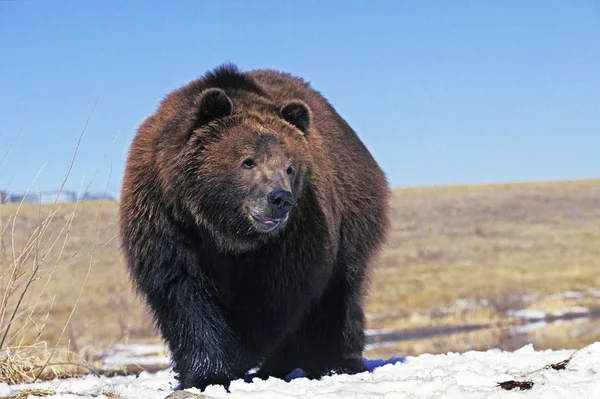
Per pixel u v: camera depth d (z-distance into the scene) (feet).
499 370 33.63
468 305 158.20
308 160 36.96
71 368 49.75
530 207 311.06
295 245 36.52
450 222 287.28
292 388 30.96
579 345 100.68
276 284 36.70
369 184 44.01
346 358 42.19
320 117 42.19
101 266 144.87
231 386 32.78
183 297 35.37
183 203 35.63
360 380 33.14
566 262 218.59
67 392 33.81
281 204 34.17
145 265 35.73
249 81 39.70
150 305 36.58
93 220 141.18
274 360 42.88
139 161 36.42
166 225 35.50
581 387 27.48
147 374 45.19
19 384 38.75
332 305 41.83
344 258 41.78
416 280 192.54
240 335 37.35
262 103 38.09
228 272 37.09
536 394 26.73
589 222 282.15
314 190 37.17
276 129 36.78
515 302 157.99
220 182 35.58
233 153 35.58
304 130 38.24
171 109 37.45
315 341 42.06
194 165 35.73
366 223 43.19
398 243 252.83
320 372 42.22
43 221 41.37
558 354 39.86
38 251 41.83
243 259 36.70
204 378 35.04
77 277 138.62
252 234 35.91
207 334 35.42
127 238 36.29
